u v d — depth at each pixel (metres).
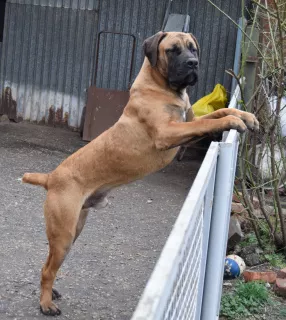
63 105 8.86
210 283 2.45
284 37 4.54
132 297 3.61
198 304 2.17
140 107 3.02
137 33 8.41
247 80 5.80
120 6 8.45
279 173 4.72
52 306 3.28
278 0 4.65
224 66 8.06
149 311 1.00
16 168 6.55
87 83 8.73
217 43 8.05
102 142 3.14
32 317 3.23
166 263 1.18
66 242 3.17
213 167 2.18
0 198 5.39
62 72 8.83
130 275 3.94
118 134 3.08
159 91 3.03
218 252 2.44
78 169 3.17
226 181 2.43
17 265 3.92
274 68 4.56
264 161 5.42
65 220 3.14
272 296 3.77
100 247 4.41
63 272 3.88
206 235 2.23
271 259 4.33
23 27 8.95
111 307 3.45
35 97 8.98
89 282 3.77
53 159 7.17
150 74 3.08
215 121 2.76
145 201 5.75
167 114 2.96
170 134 2.84
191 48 3.04
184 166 7.43
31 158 7.10
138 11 8.37
